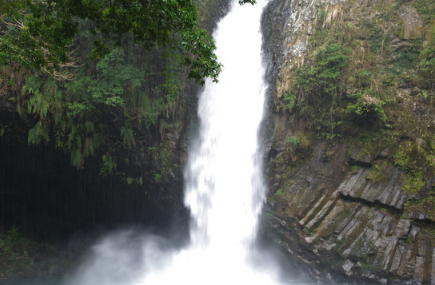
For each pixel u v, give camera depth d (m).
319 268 20.73
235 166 25.59
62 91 21.22
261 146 25.06
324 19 24.20
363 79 21.94
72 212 28.05
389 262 18.80
